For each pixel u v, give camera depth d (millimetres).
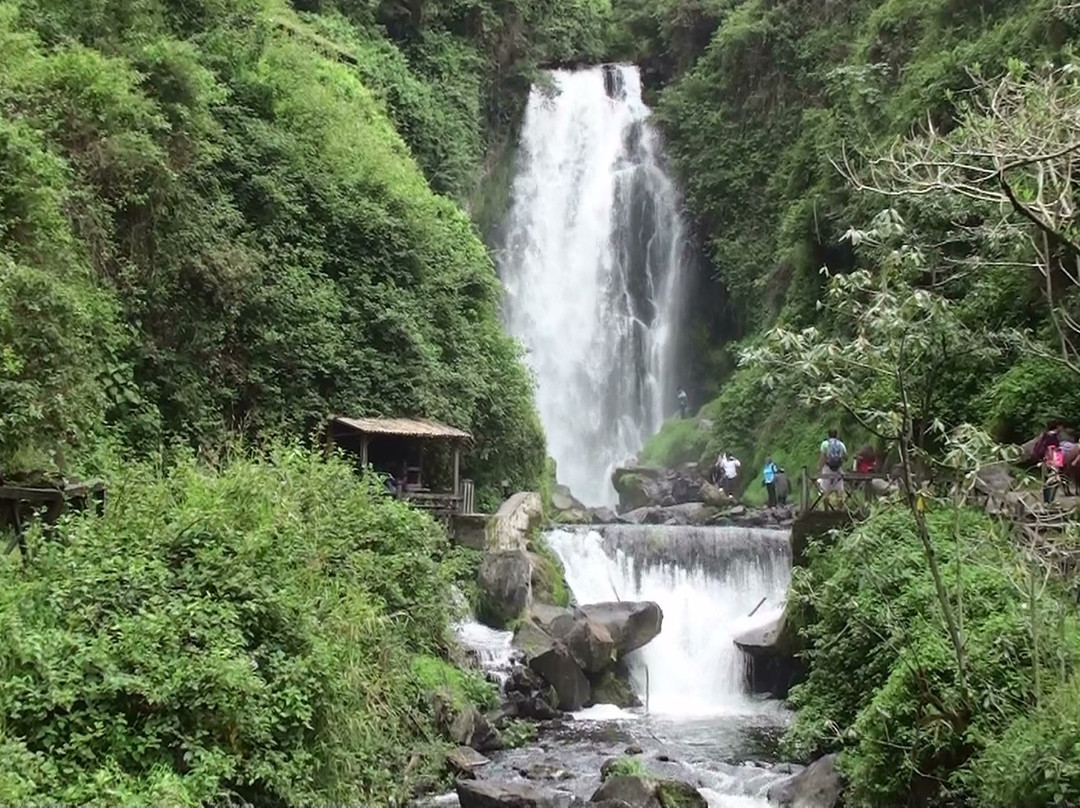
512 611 18312
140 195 16656
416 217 23938
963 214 11180
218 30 22484
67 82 16172
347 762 8938
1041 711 8773
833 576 13023
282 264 20312
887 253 11117
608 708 17531
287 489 12180
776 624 18266
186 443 15953
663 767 13195
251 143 21141
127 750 7473
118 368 15141
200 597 8586
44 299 12523
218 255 18203
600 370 38062
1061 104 10156
